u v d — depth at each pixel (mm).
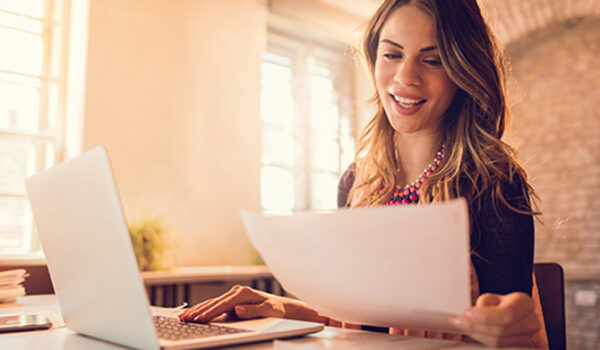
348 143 5066
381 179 1207
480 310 605
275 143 4539
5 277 1519
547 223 4242
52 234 822
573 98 4227
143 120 3389
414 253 579
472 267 958
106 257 677
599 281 4004
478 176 1013
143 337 652
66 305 844
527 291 912
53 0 3336
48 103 3283
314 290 720
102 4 3256
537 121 4359
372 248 599
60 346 738
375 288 641
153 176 3400
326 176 4883
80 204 709
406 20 1038
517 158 1055
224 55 3875
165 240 3152
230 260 3721
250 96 4000
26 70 3230
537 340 915
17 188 3145
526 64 4434
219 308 870
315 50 4953
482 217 968
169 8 3586
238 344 709
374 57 1226
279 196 4508
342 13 4617
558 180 4238
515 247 926
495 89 1051
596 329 3971
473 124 1060
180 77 3602
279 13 4262
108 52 3260
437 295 605
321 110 4922
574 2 3926
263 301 946
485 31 1067
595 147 4109
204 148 3682
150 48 3465
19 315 1062
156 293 2812
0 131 3086
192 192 3584
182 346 640
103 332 760
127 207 3260
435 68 1041
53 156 3227
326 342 736
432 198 1086
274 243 690
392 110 1079
